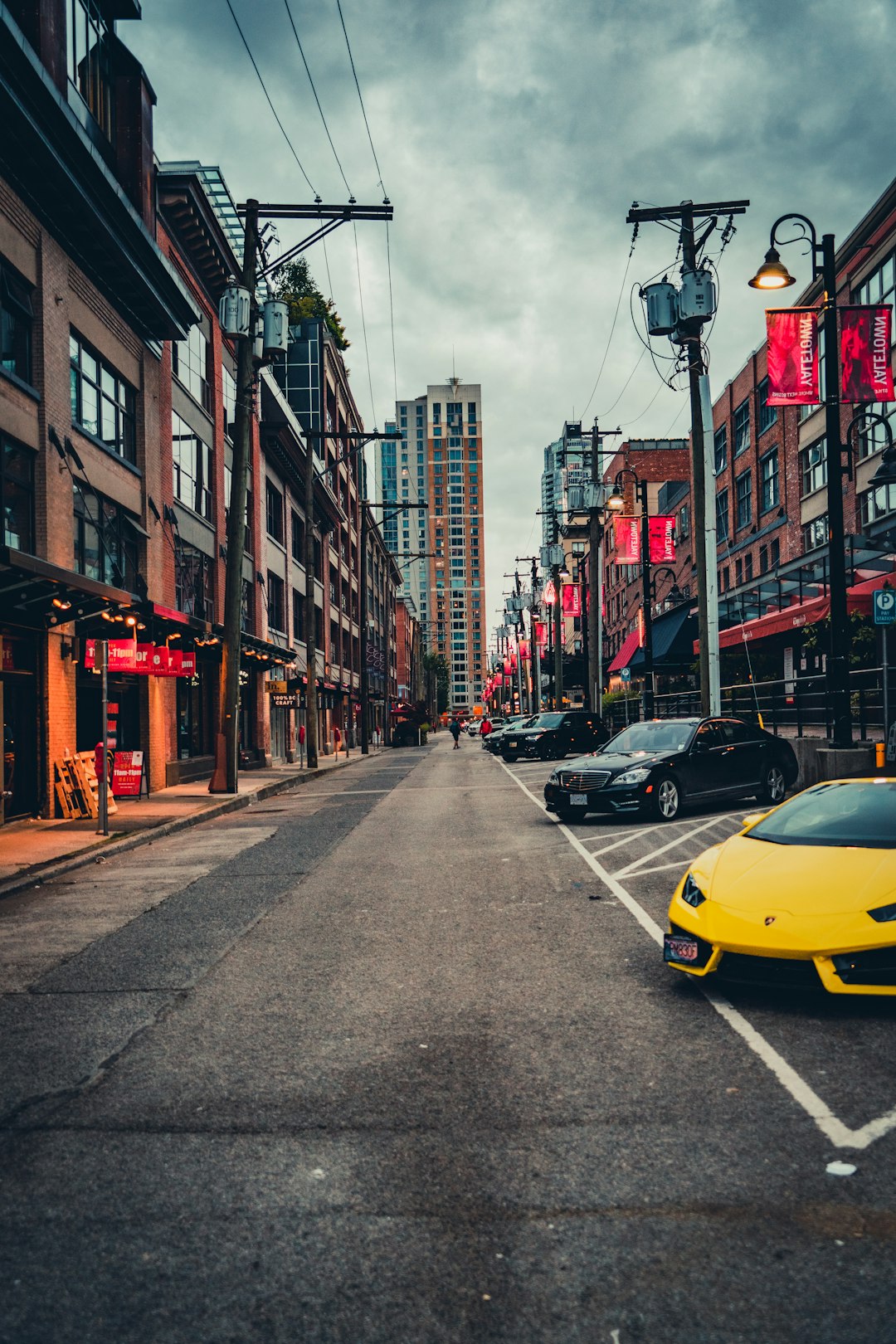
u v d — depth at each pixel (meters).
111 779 18.73
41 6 16.83
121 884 10.75
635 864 10.72
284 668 39.75
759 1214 3.28
